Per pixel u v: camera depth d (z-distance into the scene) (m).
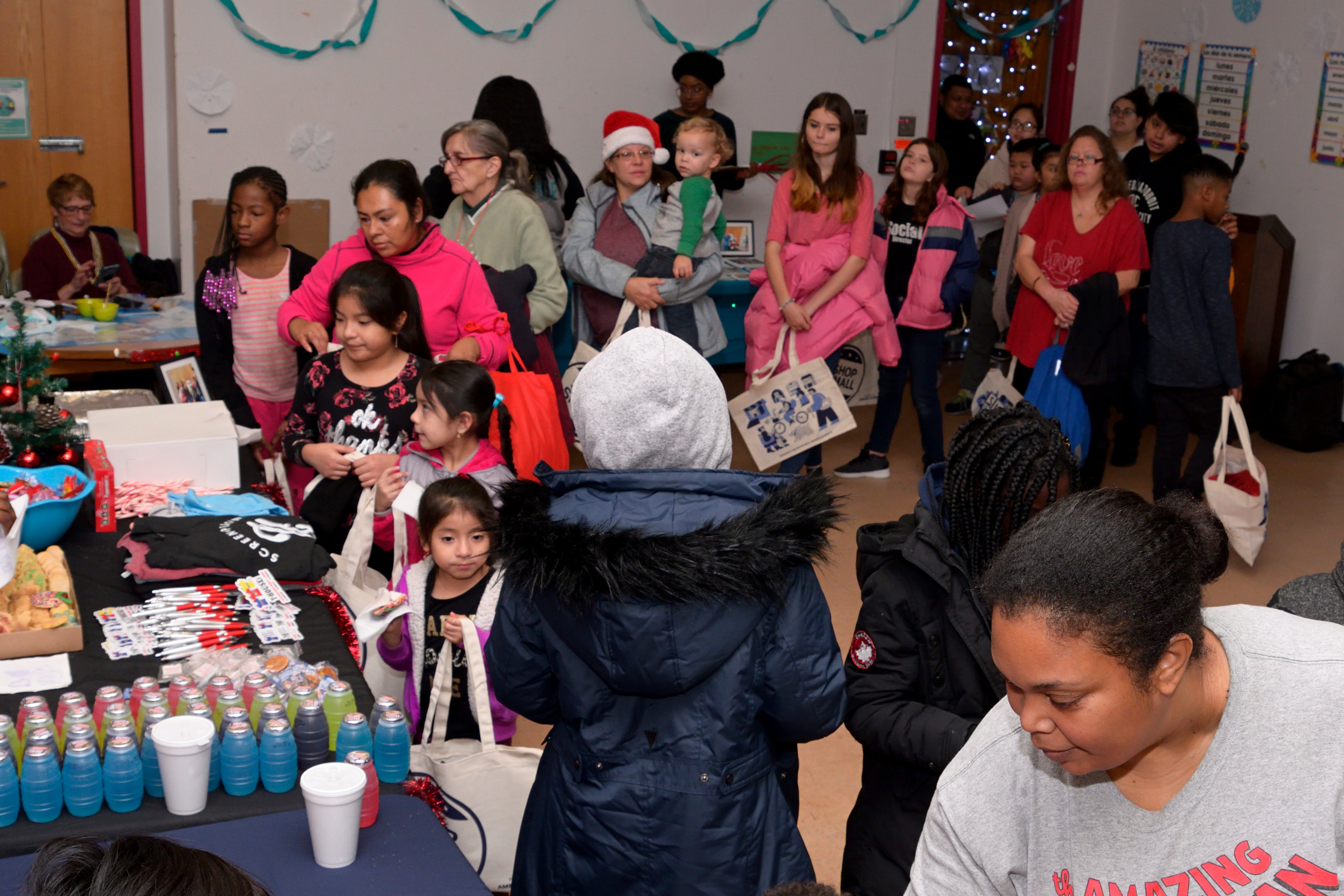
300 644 2.13
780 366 4.85
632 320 4.45
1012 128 6.72
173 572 2.38
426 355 3.16
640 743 1.57
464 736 2.40
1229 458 4.47
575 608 1.49
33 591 2.17
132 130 5.98
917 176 5.18
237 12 5.81
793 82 7.37
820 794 2.97
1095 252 4.55
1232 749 1.00
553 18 6.55
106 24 5.80
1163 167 5.53
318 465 2.92
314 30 6.00
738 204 7.42
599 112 6.84
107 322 4.41
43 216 5.92
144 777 1.67
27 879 0.88
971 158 7.39
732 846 1.56
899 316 5.15
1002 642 0.95
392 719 1.77
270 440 4.05
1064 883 1.08
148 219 6.12
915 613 1.59
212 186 6.00
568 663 1.57
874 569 1.67
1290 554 4.57
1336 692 0.99
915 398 5.25
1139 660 0.91
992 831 1.12
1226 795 1.00
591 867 1.59
